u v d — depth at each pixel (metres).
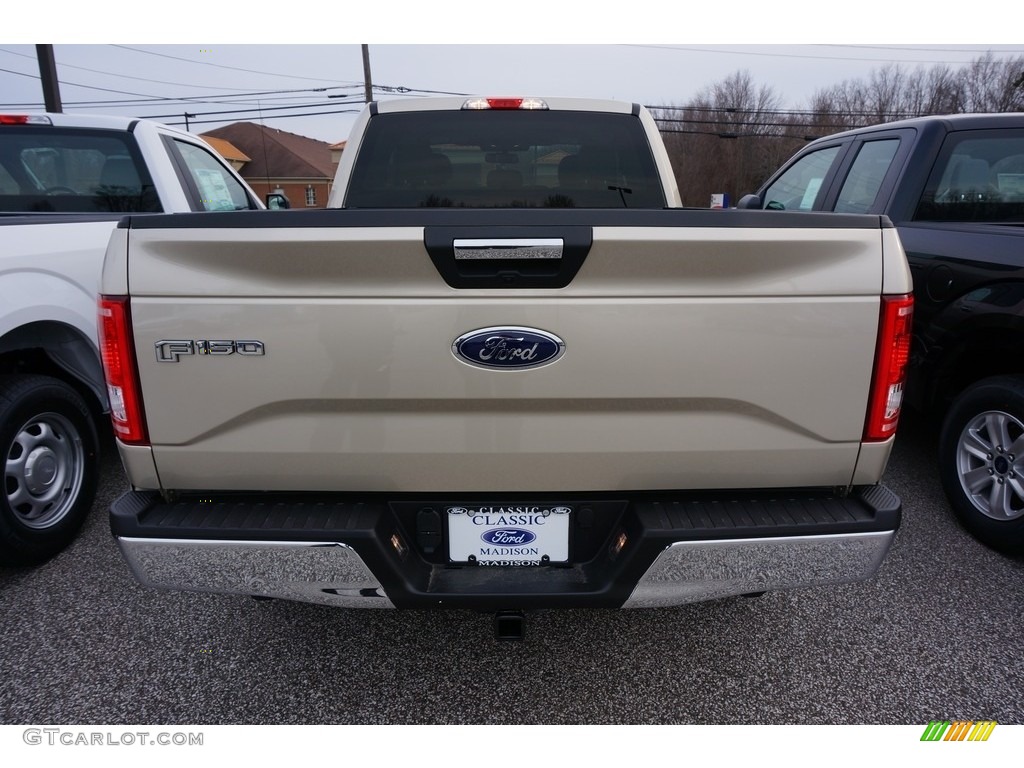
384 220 1.66
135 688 2.30
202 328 1.71
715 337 1.73
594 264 1.69
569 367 1.73
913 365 3.55
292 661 2.43
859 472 1.86
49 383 3.06
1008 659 2.44
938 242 3.36
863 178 4.18
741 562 1.82
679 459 1.83
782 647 2.51
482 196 3.43
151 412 1.76
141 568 1.82
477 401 1.75
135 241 1.70
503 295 1.70
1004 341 3.06
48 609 2.73
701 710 2.20
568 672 2.38
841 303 1.74
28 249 2.97
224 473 1.82
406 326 1.70
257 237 1.67
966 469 3.26
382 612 2.72
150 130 4.32
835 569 1.85
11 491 2.93
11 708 2.21
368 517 1.82
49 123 4.11
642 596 1.85
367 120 3.38
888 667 2.40
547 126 3.39
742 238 1.69
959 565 3.04
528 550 1.92
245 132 65.50
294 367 1.72
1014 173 3.64
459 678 2.35
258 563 1.80
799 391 1.78
